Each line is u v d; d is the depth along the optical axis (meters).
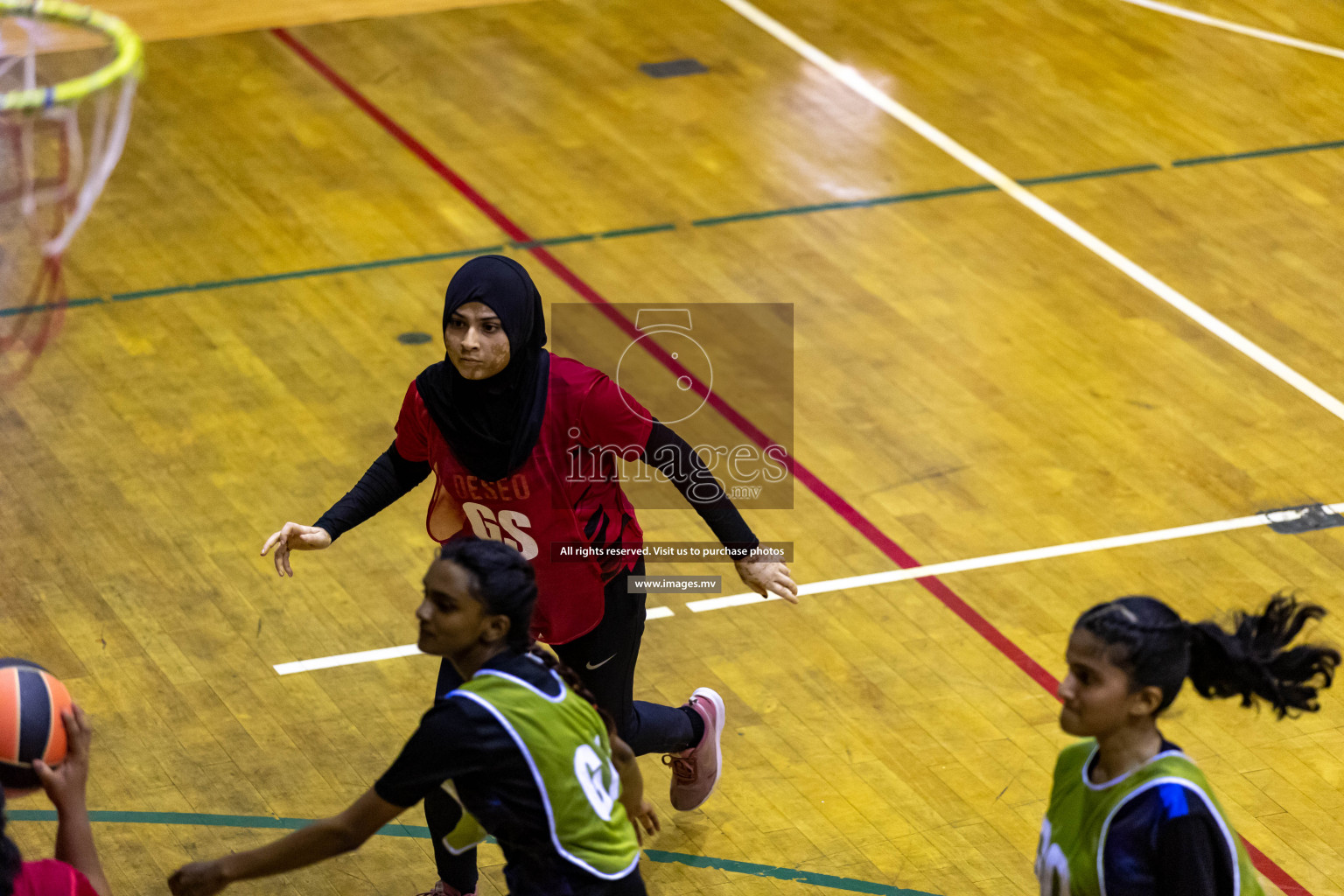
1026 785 19.19
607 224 34.50
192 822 18.20
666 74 42.50
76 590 22.53
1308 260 33.53
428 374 15.88
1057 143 39.03
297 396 27.67
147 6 46.19
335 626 22.02
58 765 13.26
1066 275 32.78
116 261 32.25
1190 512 25.11
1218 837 11.04
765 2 47.66
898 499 25.33
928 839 18.25
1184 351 29.98
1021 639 22.02
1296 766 19.55
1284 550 24.11
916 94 41.69
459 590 12.34
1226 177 37.28
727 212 35.22
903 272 32.75
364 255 32.84
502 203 35.25
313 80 41.28
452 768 12.15
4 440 26.12
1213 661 11.66
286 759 19.39
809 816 18.62
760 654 21.64
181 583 22.78
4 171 35.34
